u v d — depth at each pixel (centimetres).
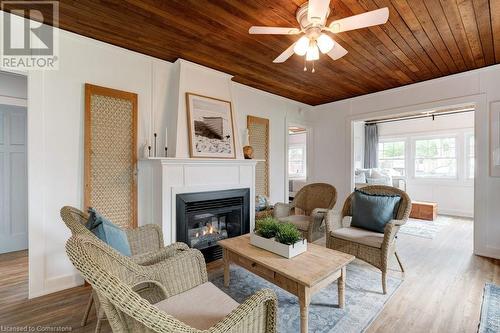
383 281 229
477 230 329
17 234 340
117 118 267
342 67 320
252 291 233
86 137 246
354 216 283
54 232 232
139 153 284
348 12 207
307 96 454
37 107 225
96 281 81
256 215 375
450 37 247
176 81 301
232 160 325
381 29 231
